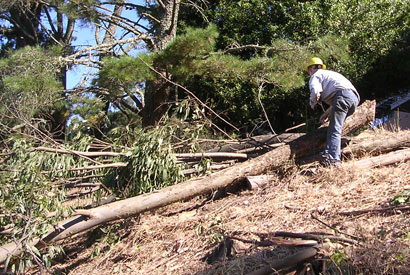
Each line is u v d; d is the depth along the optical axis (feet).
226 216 21.79
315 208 19.95
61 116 43.47
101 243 23.59
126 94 43.45
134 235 22.95
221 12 57.21
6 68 42.39
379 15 54.19
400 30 54.54
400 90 58.90
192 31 39.01
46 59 43.34
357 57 53.78
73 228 22.38
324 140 24.38
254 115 53.01
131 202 22.72
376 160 23.11
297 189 22.40
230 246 18.39
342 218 18.38
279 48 40.42
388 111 63.77
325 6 53.26
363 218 17.93
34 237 22.29
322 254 15.35
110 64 37.60
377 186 20.81
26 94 38.63
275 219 20.12
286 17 54.03
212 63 39.68
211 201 24.40
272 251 17.06
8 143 29.37
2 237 23.82
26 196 23.22
